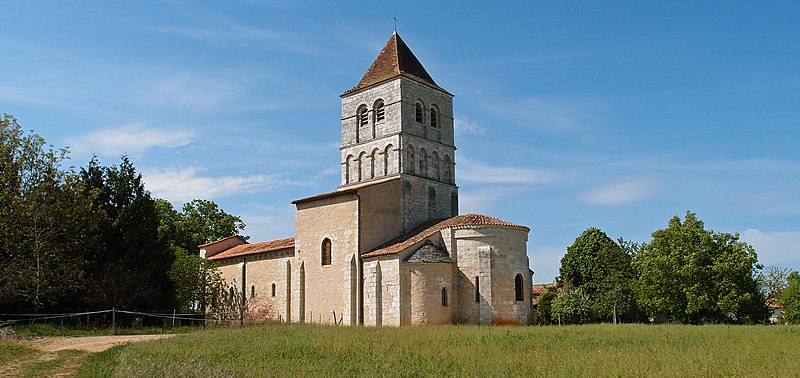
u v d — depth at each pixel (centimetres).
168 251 5447
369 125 5875
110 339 3716
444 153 6031
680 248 6359
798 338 3142
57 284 4662
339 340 3077
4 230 4503
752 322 6406
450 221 5112
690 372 1922
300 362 2298
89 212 4916
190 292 6044
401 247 4816
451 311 4822
